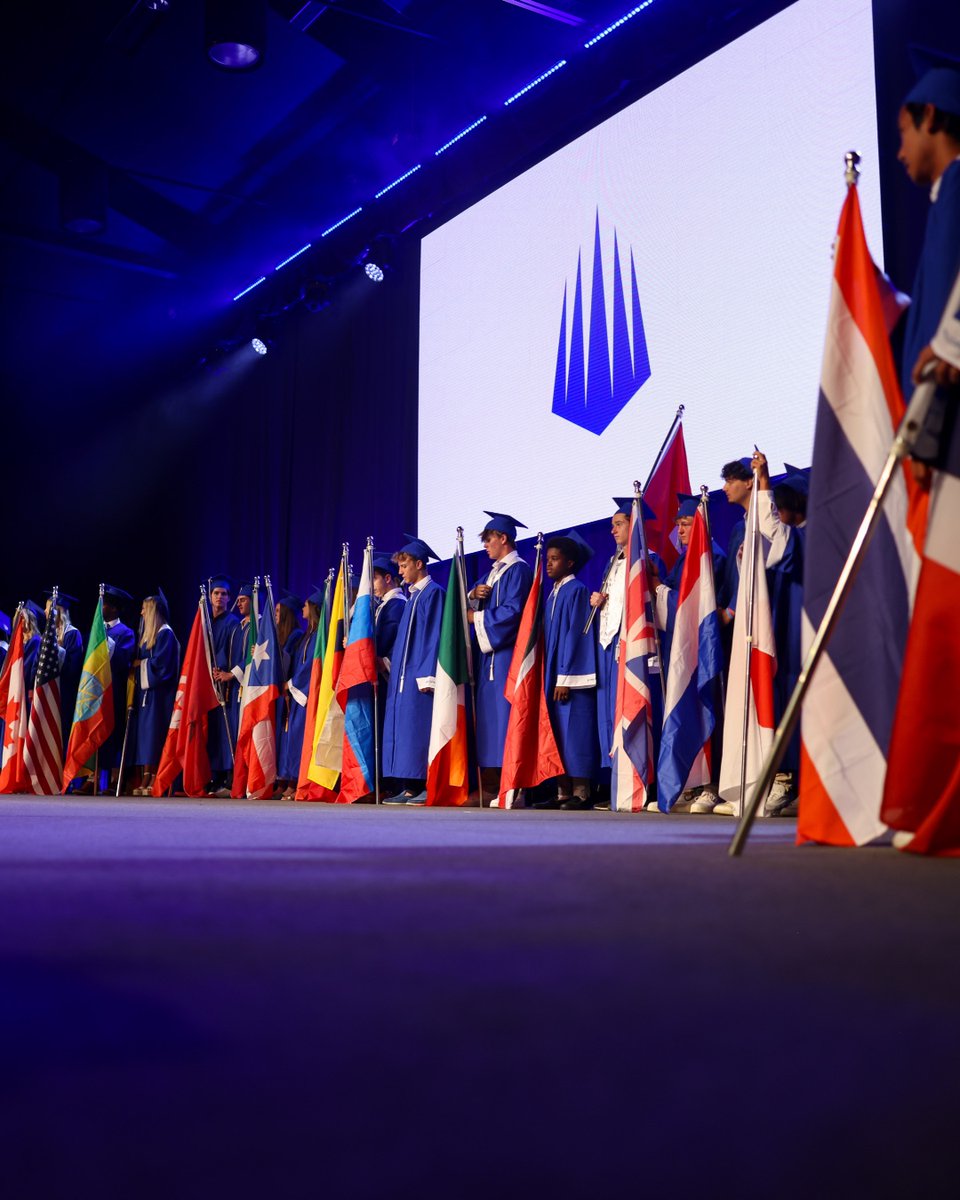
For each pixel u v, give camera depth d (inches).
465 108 409.1
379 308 442.3
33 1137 21.2
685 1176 20.1
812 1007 33.3
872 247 268.2
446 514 395.9
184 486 555.8
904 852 92.4
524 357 368.2
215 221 518.3
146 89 439.2
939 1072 26.7
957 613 94.5
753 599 215.6
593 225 346.3
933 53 112.6
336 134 453.1
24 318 582.2
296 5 377.7
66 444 593.6
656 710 253.9
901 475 110.7
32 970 38.2
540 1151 21.0
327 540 463.2
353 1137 21.5
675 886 66.5
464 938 45.7
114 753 406.3
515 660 266.5
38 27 410.3
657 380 320.5
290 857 86.0
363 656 302.2
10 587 590.9
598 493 337.7
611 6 352.5
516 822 160.1
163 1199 18.6
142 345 576.7
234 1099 23.5
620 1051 27.8
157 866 77.5
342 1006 32.7
